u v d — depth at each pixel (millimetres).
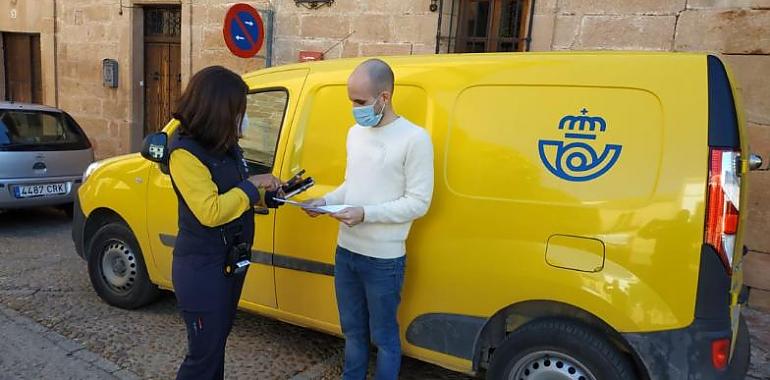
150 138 2537
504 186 2678
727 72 2412
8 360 3523
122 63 9852
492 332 2873
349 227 2738
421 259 2896
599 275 2447
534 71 2682
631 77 2469
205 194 2377
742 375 2582
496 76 2768
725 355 2348
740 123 2418
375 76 2523
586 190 2498
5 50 12102
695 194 2305
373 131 2654
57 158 6605
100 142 10445
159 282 4070
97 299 4562
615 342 2520
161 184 3912
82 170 6887
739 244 2465
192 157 2393
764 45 4711
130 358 3604
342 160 3188
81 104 10625
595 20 5492
